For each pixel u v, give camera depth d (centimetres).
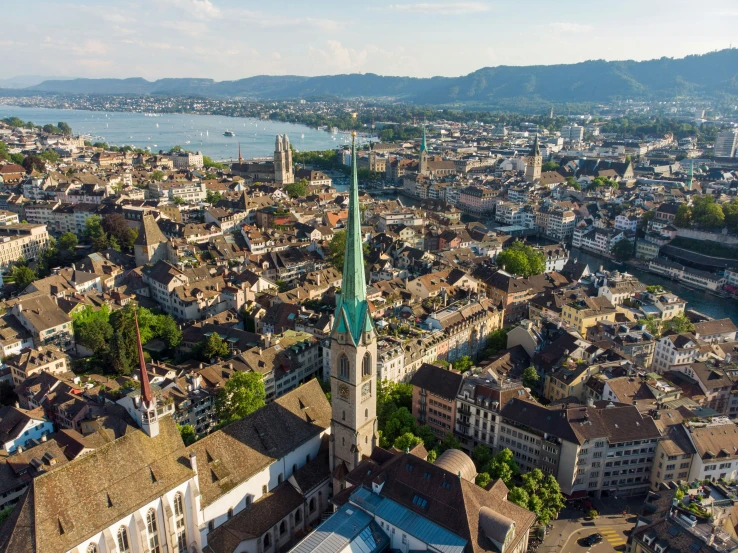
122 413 14175
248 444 11756
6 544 8525
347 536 10469
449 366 18575
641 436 14412
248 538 10981
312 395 13412
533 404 15325
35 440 14938
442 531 10181
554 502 12988
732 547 9931
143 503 9762
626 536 13050
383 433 15125
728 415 18462
